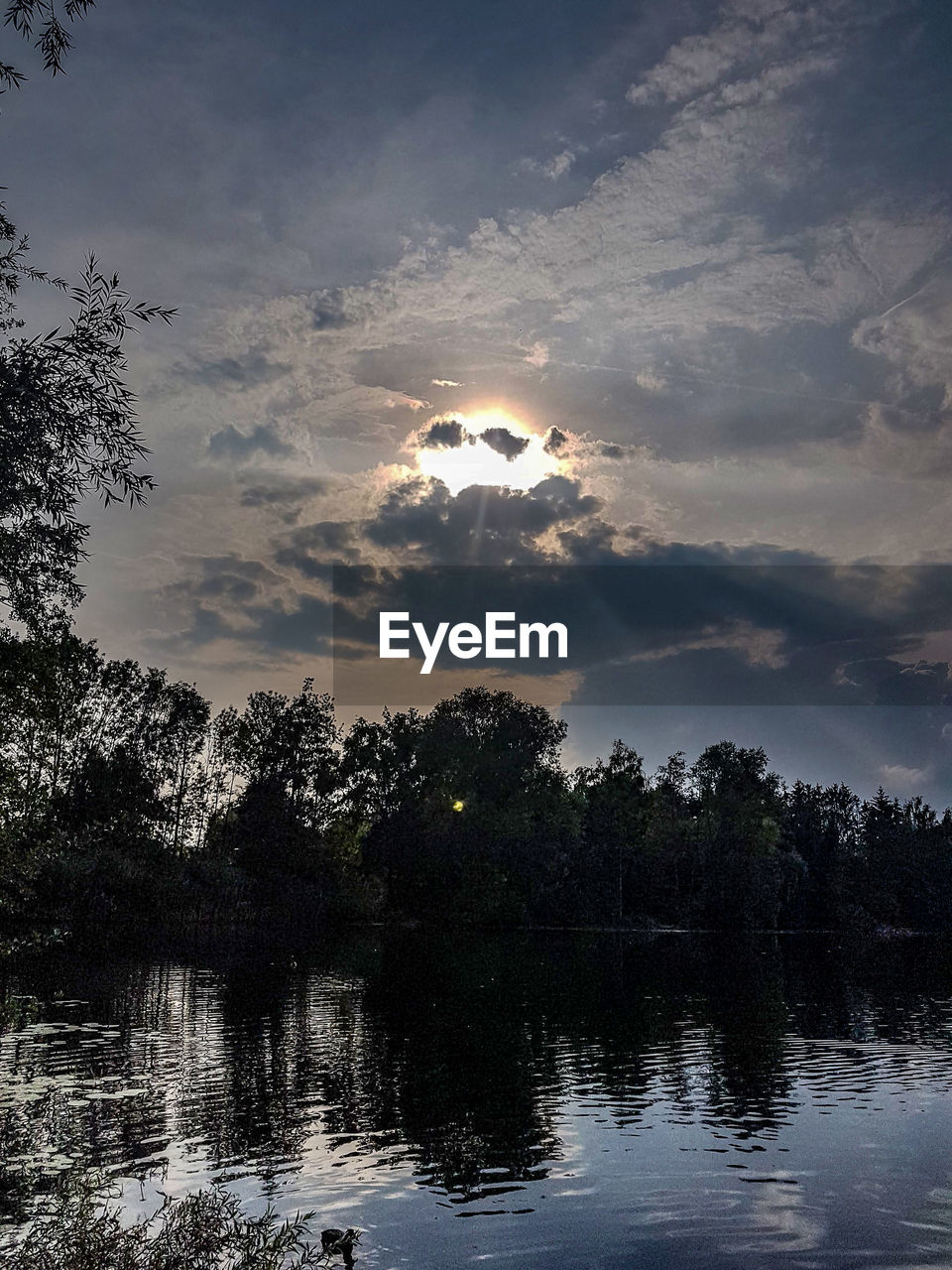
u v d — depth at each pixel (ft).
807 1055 100.07
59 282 47.03
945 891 457.68
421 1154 62.80
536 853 410.52
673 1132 68.64
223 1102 76.28
